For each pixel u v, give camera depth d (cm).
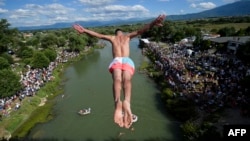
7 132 4119
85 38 13488
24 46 11406
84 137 3925
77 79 7169
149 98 5294
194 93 4791
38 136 4034
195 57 7806
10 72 5253
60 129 4212
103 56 10975
